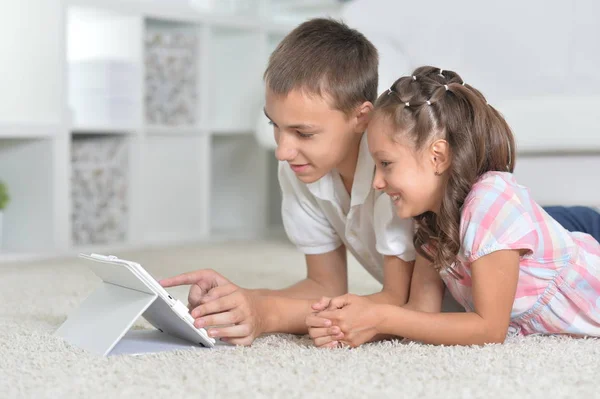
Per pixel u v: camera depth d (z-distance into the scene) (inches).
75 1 112.3
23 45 113.0
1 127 104.5
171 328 54.7
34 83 112.8
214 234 134.3
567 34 111.6
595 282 56.9
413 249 59.1
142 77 122.0
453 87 53.9
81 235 118.9
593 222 71.8
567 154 98.6
